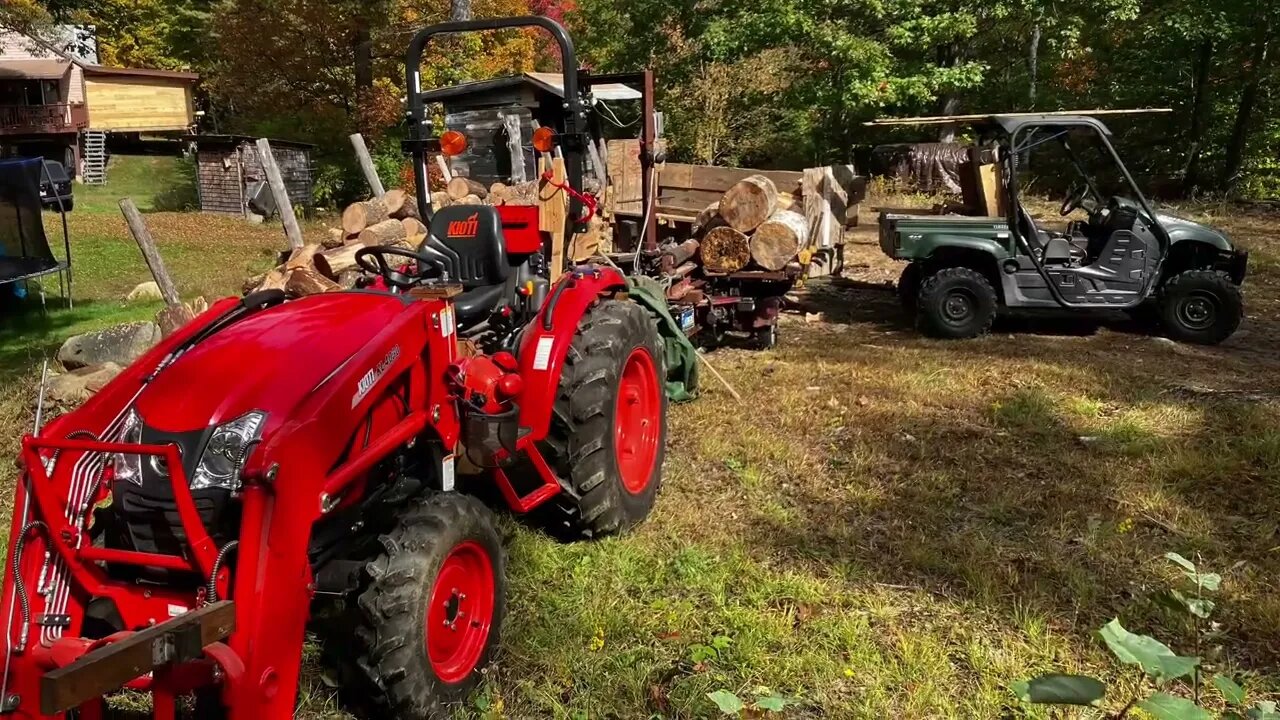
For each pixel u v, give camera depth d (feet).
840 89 55.72
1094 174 35.63
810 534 12.50
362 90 71.05
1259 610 10.20
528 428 10.52
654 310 17.07
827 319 26.91
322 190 70.54
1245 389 18.72
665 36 59.21
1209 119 60.54
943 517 12.97
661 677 9.24
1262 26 54.60
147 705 8.78
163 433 7.57
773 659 9.46
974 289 23.44
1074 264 23.84
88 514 7.50
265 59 74.18
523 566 11.21
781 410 17.63
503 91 44.91
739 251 21.75
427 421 8.86
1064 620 10.24
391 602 7.77
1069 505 13.23
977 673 9.31
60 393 17.52
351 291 9.71
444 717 8.32
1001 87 69.46
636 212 25.98
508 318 11.54
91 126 89.40
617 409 12.00
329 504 7.43
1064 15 54.60
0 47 76.54
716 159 58.44
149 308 30.40
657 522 12.74
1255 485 13.73
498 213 11.94
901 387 18.88
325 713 8.55
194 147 80.12
